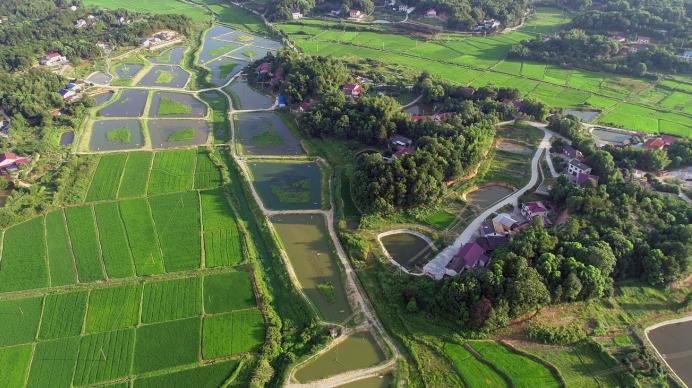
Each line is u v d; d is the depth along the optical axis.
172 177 145.38
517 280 92.19
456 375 84.81
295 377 85.94
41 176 145.25
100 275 107.88
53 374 85.88
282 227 123.94
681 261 100.31
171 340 92.06
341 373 86.56
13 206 129.38
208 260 112.25
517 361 86.75
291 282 105.25
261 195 137.50
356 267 109.25
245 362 87.69
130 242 118.12
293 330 94.94
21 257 113.31
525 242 100.44
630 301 97.81
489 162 150.00
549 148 156.88
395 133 160.50
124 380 84.62
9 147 158.88
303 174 148.38
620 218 111.81
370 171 130.75
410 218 125.81
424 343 90.75
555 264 96.38
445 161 134.12
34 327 94.88
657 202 116.62
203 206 131.88
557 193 125.69
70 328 94.62
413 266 110.31
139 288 104.06
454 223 123.56
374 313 98.06
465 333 91.69
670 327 94.00
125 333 93.44
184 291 103.25
